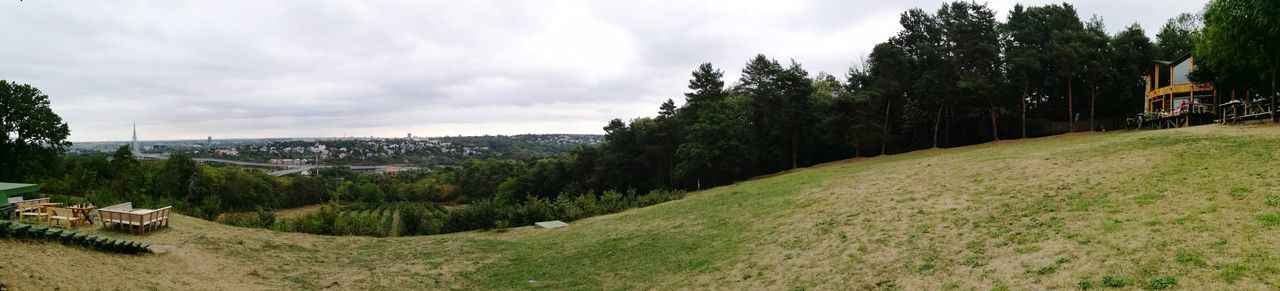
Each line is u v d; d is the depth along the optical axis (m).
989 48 44.47
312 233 28.11
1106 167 18.69
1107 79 49.28
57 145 46.31
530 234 26.66
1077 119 52.25
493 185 111.38
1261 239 9.70
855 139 46.66
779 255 15.62
